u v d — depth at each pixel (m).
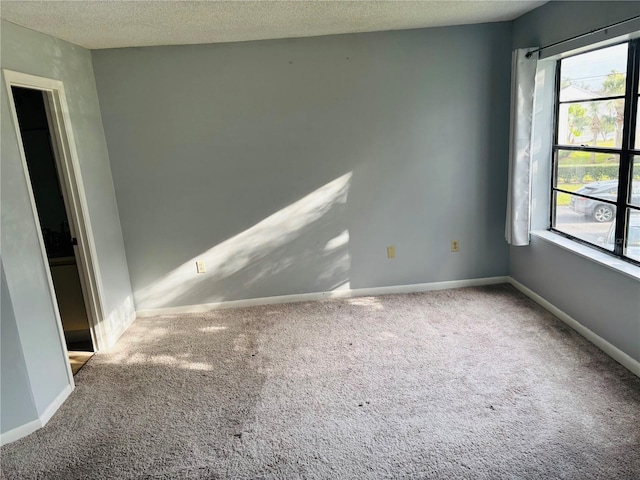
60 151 3.31
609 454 2.19
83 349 3.69
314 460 2.29
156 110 3.95
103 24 2.98
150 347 3.64
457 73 4.02
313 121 4.04
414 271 4.41
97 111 3.86
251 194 4.14
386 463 2.23
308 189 4.16
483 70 4.02
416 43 3.94
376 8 3.10
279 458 2.31
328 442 2.41
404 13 3.30
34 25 2.86
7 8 2.46
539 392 2.71
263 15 3.05
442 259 4.40
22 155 2.71
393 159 4.15
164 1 2.57
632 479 2.03
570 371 2.90
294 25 3.40
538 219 3.96
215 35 3.56
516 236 3.95
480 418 2.51
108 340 3.67
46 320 2.82
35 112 3.81
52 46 3.21
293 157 4.09
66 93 3.35
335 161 4.12
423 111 4.07
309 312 4.11
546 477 2.08
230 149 4.05
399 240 4.32
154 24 3.08
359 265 4.36
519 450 2.25
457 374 2.95
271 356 3.36
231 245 4.23
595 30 2.85
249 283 4.32
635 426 2.37
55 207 3.96
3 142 2.56
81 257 3.49
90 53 3.80
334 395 2.82
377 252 4.34
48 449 2.50
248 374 3.13
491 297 4.18
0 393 2.53
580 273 3.33
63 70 3.34
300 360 3.27
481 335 3.46
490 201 4.30
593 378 2.81
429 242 4.35
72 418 2.76
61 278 3.69
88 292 3.54
